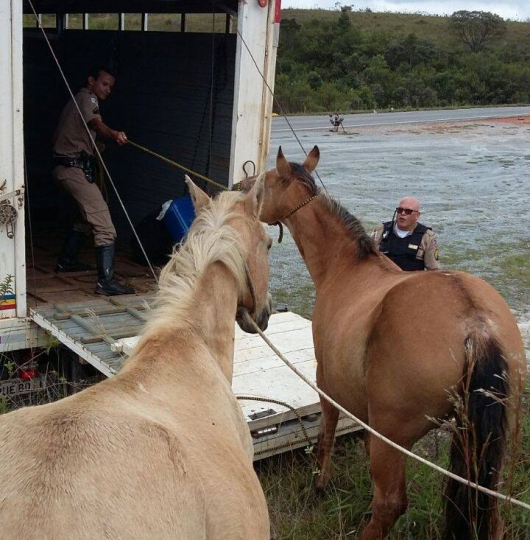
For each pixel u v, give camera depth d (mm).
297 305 8664
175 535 1725
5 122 4883
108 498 1656
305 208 4562
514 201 16094
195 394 2256
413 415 3340
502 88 53094
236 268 2646
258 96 5863
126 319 5555
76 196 6262
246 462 2211
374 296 3793
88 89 6457
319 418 4715
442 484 3957
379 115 38188
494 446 3186
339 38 57469
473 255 11312
